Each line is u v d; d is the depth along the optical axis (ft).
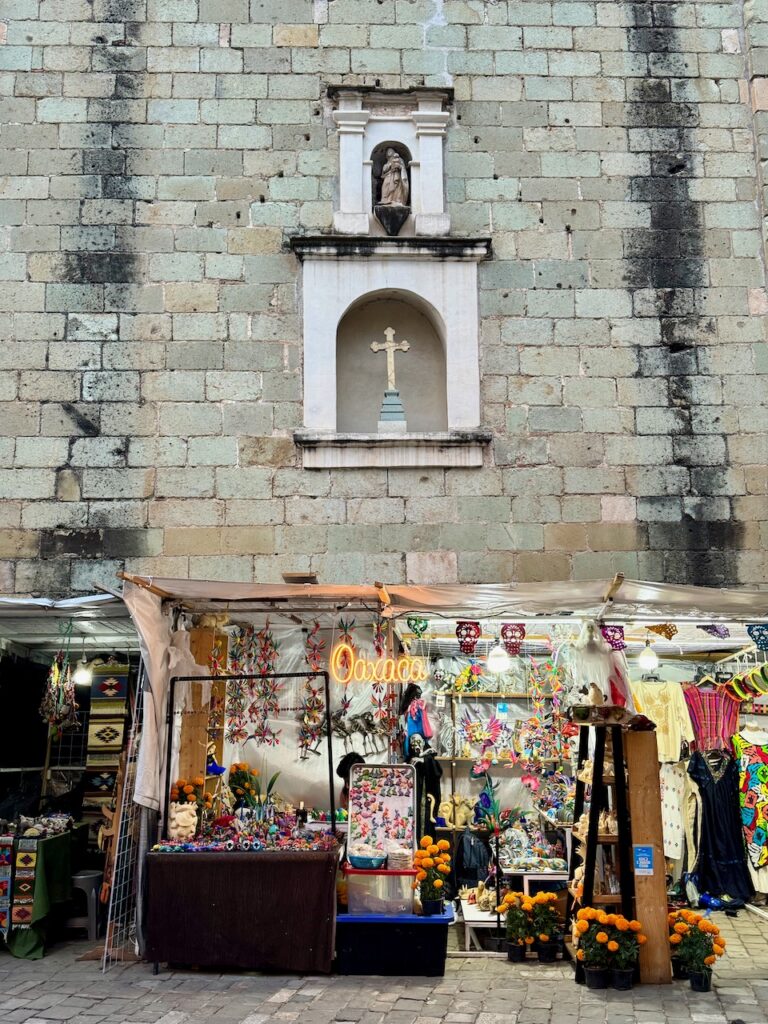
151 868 23.80
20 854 25.72
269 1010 20.77
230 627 29.07
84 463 31.99
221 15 35.29
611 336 33.63
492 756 31.65
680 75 35.81
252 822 26.05
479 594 25.20
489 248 33.91
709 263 34.35
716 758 31.04
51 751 32.07
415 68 35.35
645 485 32.65
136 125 34.40
